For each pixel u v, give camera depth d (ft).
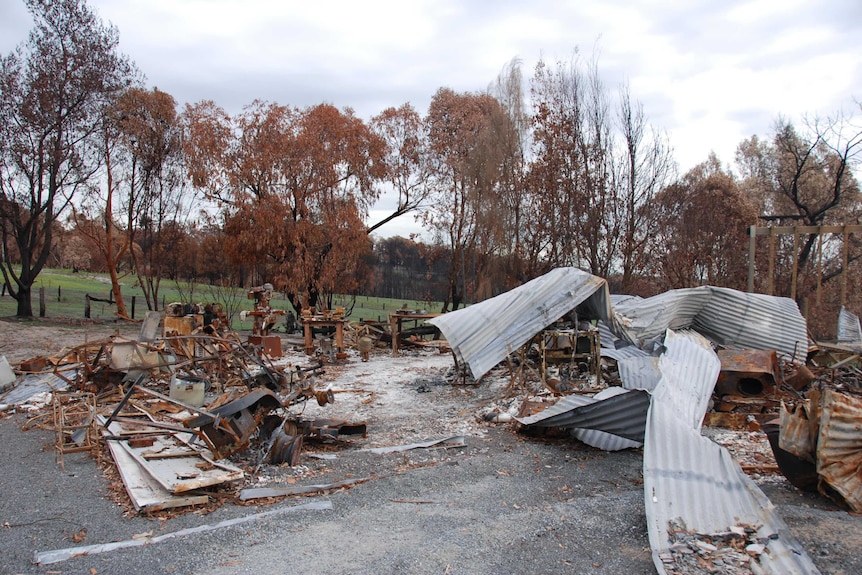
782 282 66.90
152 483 18.20
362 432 24.73
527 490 18.37
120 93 74.28
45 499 17.57
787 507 16.07
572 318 34.24
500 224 66.49
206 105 70.23
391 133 81.30
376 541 14.43
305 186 70.23
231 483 18.85
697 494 14.66
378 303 102.83
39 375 35.86
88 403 28.25
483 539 14.47
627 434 21.45
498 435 25.20
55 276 120.16
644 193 60.59
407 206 82.89
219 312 43.09
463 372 36.52
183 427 22.33
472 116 78.38
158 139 76.89
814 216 65.51
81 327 63.93
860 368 34.06
